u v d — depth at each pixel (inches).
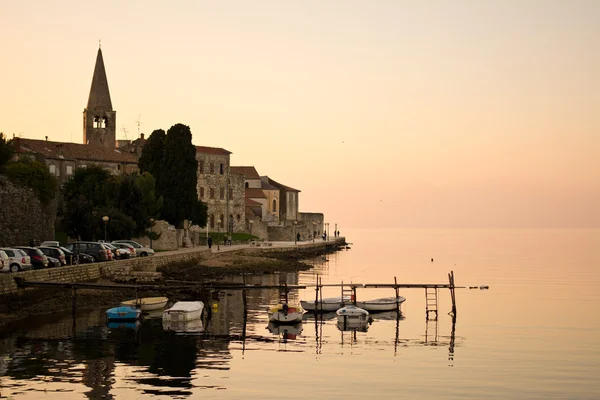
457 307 2755.9
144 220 3838.6
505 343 1998.0
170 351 1788.9
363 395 1444.4
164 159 4596.5
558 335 2132.1
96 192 3730.3
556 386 1534.2
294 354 1801.2
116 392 1419.8
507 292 3321.9
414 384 1530.5
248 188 7194.9
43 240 3280.0
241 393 1434.5
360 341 1999.3
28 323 2079.2
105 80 6028.5
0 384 1451.8
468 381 1562.5
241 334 2060.8
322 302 2586.1
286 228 6776.6
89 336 1931.6
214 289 2586.1
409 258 6190.9
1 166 3196.4
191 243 4763.8
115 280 2768.2
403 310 2662.4
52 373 1540.4
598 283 3814.0
